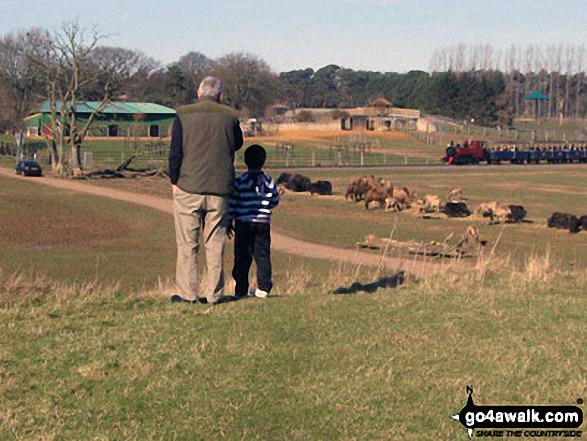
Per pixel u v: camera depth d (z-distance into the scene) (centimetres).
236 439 526
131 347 705
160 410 572
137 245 3478
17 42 10556
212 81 877
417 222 4203
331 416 562
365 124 15950
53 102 7525
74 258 2961
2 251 3189
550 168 9450
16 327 782
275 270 2408
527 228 3953
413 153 11606
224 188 873
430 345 724
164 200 5359
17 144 9712
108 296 987
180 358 675
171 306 874
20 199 5209
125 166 7612
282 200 5341
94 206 4934
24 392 607
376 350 707
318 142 13088
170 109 13550
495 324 810
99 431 536
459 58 19800
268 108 16500
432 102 17238
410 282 1182
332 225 4038
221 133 863
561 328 796
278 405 582
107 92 7562
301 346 714
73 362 668
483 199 5631
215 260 890
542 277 1181
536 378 636
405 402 587
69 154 8694
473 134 14912
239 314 827
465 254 2831
